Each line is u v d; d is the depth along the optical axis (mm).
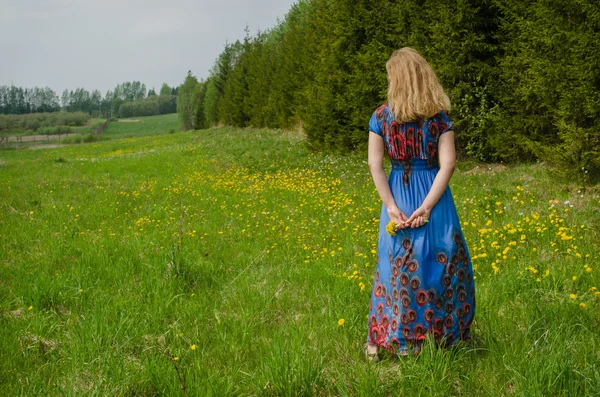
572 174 7750
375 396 2537
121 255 5914
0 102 157750
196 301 4293
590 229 5355
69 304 4387
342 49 15180
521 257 4809
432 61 10875
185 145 26250
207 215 8688
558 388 2424
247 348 3316
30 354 3328
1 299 4543
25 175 16938
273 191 10688
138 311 3959
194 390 2625
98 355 3172
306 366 2744
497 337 3055
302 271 5004
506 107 10094
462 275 2842
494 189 7941
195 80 70562
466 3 10219
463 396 2494
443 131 2848
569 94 7715
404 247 2814
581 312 3289
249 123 36031
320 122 16469
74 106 172875
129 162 19953
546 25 8211
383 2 13422
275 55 31953
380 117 2914
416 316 2785
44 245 6602
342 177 11594
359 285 4309
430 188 2865
